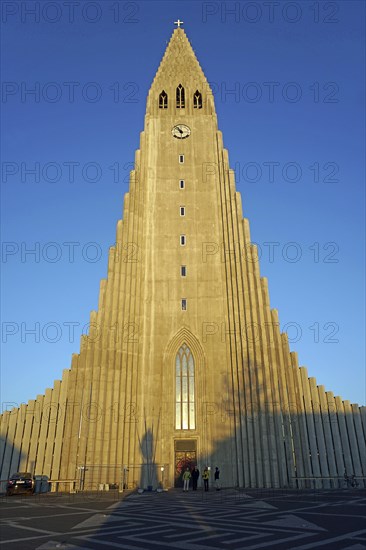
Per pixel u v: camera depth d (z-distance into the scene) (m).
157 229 53.03
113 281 49.66
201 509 24.30
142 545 13.76
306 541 14.19
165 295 49.94
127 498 32.78
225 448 43.88
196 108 59.91
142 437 44.34
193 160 56.44
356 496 32.00
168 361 47.31
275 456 42.81
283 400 45.22
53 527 17.84
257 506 25.52
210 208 53.97
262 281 50.12
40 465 43.81
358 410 45.94
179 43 64.38
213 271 50.94
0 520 20.17
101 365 46.03
